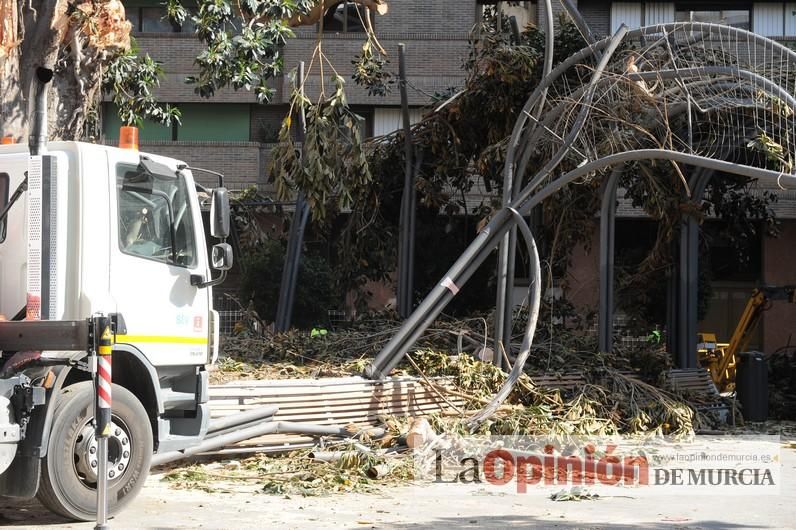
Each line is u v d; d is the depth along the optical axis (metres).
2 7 14.60
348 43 36.62
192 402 11.87
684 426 17.31
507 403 16.95
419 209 24.06
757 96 17.66
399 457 13.80
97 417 9.25
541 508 11.12
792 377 23.20
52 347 9.52
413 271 22.30
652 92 17.67
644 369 19.70
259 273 29.80
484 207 22.09
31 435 9.62
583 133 18.28
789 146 17.61
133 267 10.83
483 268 25.30
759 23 37.34
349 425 14.94
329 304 30.45
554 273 23.42
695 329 21.38
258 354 18.78
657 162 20.05
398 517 10.38
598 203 21.55
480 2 37.00
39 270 9.99
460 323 19.44
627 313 24.23
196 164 36.41
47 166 10.09
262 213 32.38
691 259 21.31
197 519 10.12
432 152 22.16
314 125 18.33
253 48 18.27
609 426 16.64
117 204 10.66
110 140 36.72
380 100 36.88
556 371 18.36
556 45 21.56
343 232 23.80
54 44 15.58
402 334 16.86
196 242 11.71
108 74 20.34
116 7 16.03
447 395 16.50
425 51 36.84
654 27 17.53
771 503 11.70
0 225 10.36
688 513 10.94
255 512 10.54
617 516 10.68
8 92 15.20
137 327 10.87
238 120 37.34
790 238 39.25
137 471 10.52
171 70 36.84
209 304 11.94
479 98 20.69
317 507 10.91
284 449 14.17
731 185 25.44
